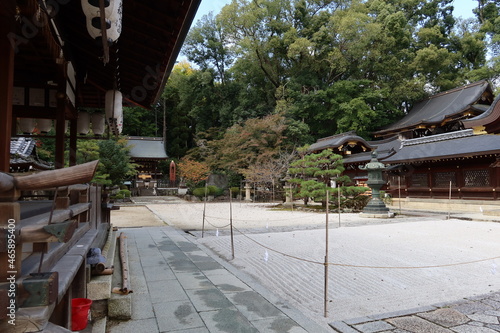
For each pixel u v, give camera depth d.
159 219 13.87
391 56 36.47
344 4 41.66
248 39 38.25
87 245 2.80
